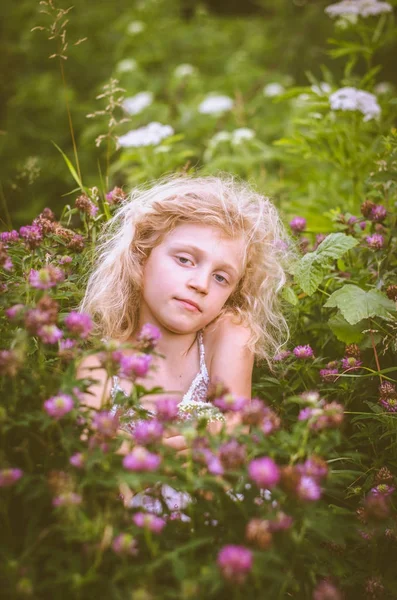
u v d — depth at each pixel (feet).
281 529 3.38
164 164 8.91
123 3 19.98
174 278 5.06
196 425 3.83
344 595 4.51
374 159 7.86
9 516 3.77
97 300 5.45
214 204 5.41
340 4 9.24
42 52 17.63
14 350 3.73
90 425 3.81
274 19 18.80
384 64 15.40
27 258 5.24
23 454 3.93
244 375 5.36
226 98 12.90
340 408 3.78
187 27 18.94
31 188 12.63
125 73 15.60
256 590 3.60
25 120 15.47
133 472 3.38
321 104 8.52
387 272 5.90
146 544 3.55
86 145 13.98
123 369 3.79
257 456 4.95
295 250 6.39
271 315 5.95
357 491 4.82
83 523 3.31
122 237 5.56
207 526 3.70
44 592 3.64
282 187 10.28
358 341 5.58
